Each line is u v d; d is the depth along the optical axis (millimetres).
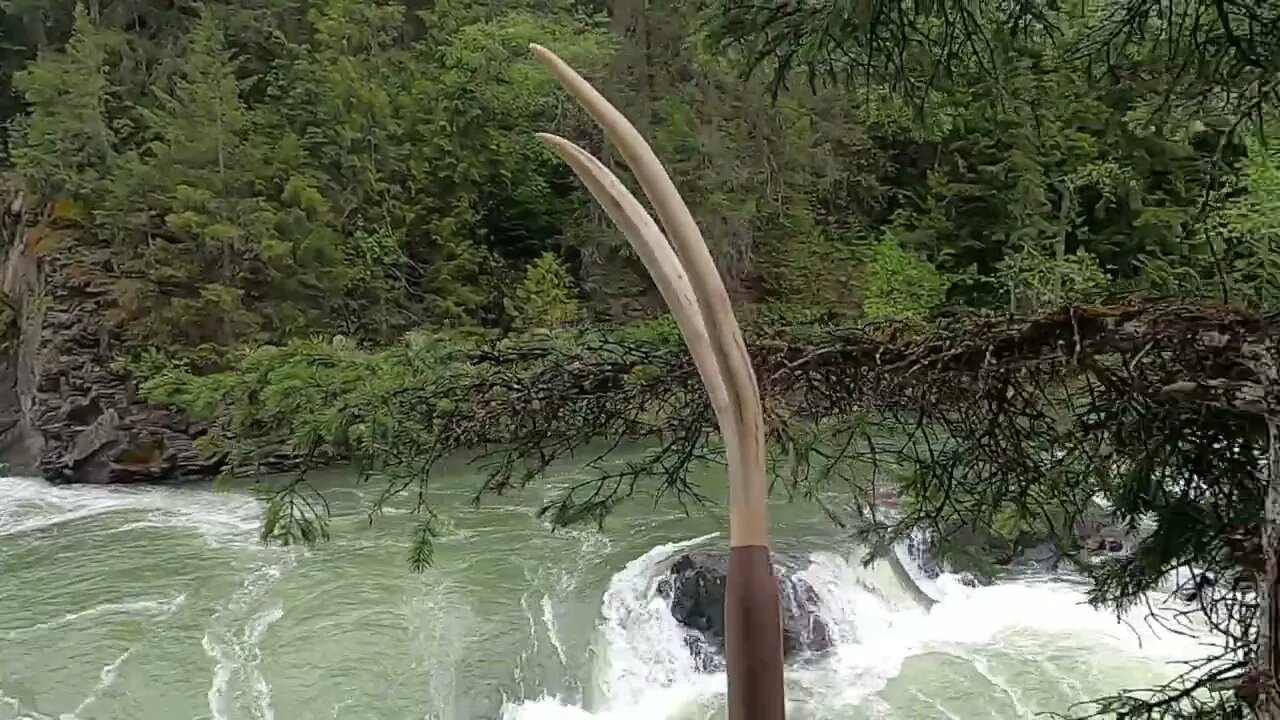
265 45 14820
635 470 2115
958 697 6055
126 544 8539
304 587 7273
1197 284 2098
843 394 1689
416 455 1985
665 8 11094
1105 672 6160
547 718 5863
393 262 12258
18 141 14453
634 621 6629
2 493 10422
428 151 13102
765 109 9172
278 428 2250
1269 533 1477
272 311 10586
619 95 11375
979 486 1974
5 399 12547
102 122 12672
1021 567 7184
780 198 8375
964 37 2025
